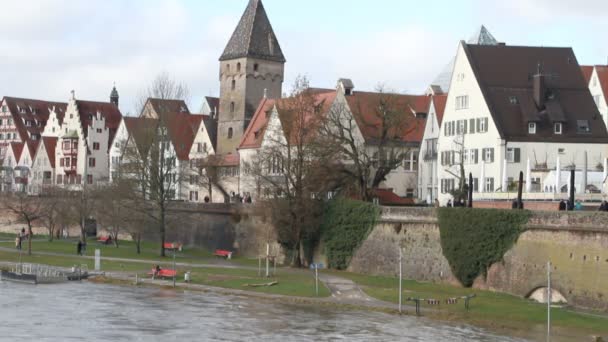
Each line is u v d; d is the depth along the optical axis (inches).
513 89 7313.0
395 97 7214.6
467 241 5565.9
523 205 5743.1
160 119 7691.9
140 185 7780.5
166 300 5339.6
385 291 5442.9
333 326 4532.5
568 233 4950.8
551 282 5009.8
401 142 7519.7
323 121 6958.7
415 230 6008.9
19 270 6451.8
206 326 4542.3
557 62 7475.4
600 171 6555.1
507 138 7071.9
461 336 4281.5
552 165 7121.1
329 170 6806.1
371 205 6378.0
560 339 4207.7
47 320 4672.7
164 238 7667.3
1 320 4655.5
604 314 4670.3
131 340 4217.5
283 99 7111.2
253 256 7421.3
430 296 5201.8
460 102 7549.2
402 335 4308.6
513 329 4436.5
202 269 6535.4
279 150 7194.9
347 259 6525.6
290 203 6781.5
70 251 7716.5
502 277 5354.3
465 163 7445.9
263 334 4352.9
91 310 4977.9
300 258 6934.1
